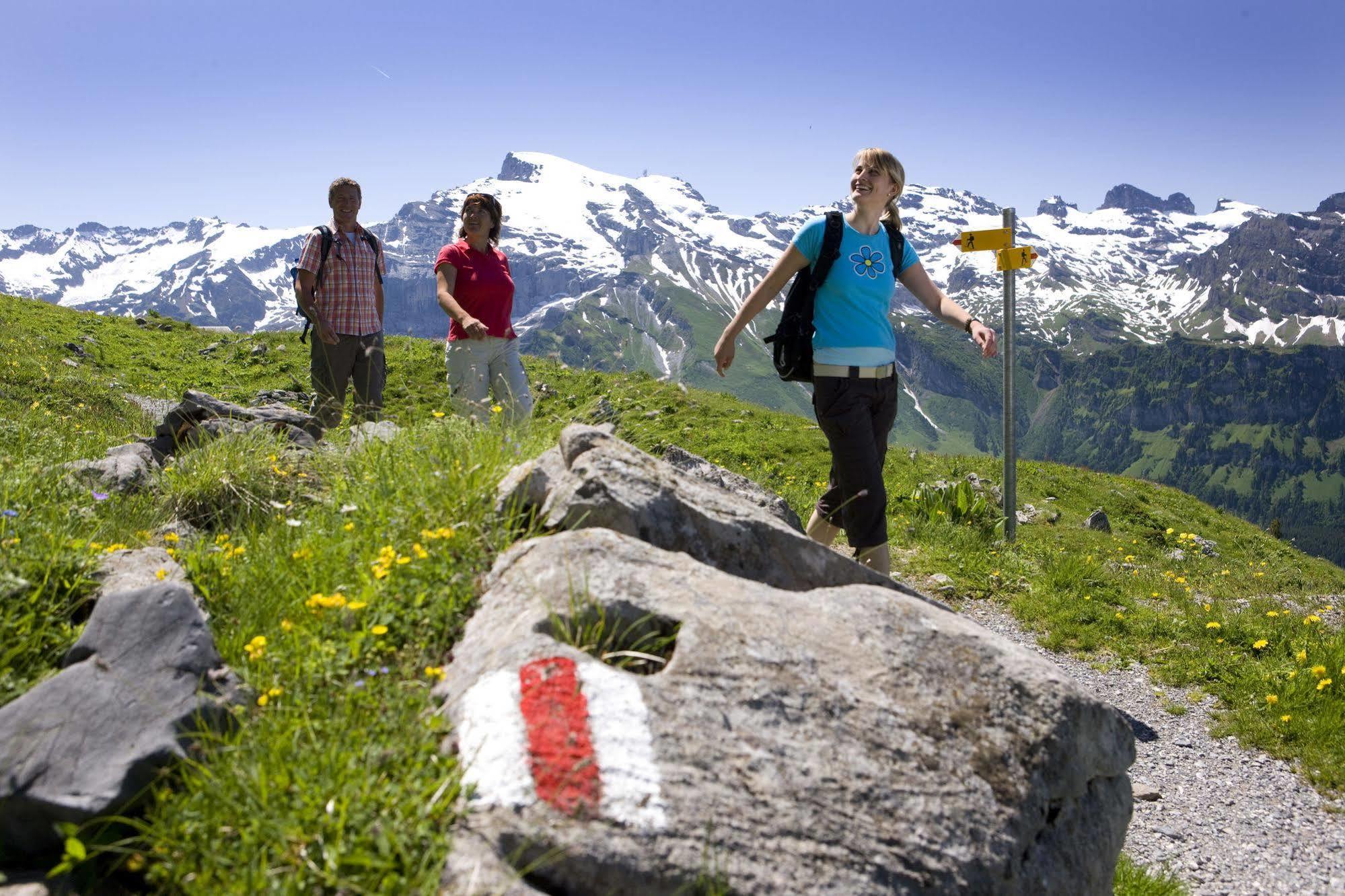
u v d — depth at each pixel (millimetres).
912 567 11820
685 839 2615
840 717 3180
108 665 3062
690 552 4188
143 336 29719
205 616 3619
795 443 21547
